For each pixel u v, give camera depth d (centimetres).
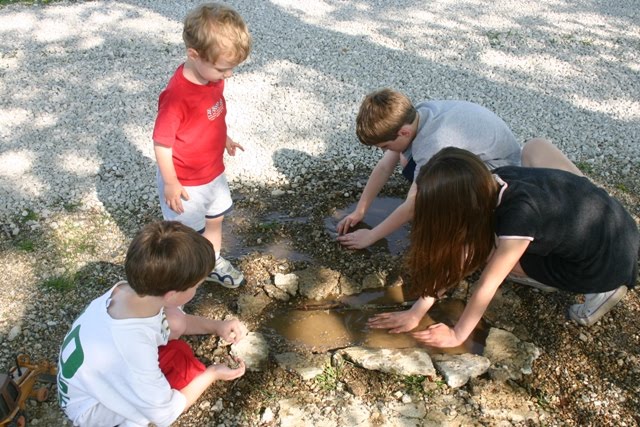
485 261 262
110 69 502
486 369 269
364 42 553
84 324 211
